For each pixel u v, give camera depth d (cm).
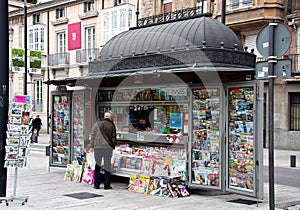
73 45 3334
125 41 1073
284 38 629
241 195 889
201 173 896
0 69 811
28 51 2398
